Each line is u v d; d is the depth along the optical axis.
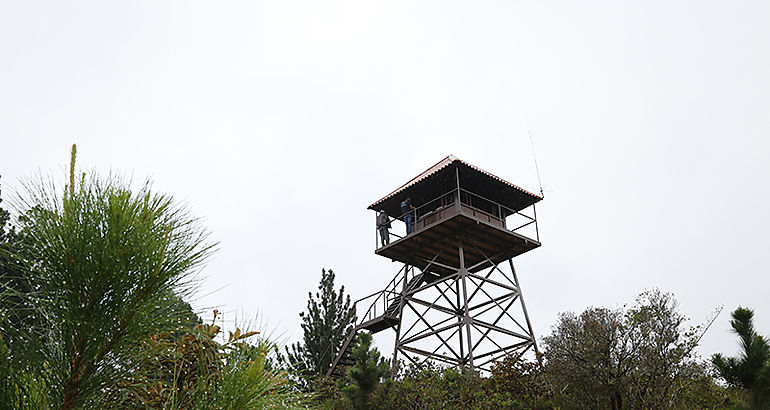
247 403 3.22
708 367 15.66
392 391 19.02
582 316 17.55
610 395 16.30
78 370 2.88
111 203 2.98
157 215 3.08
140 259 2.96
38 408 2.85
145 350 3.15
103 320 2.88
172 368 3.92
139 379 3.18
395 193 27.50
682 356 15.79
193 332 3.44
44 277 2.86
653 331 16.19
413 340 25.55
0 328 2.81
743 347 7.97
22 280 2.86
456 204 25.28
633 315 16.47
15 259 2.84
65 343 2.88
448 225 25.20
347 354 28.33
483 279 25.95
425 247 26.86
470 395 19.55
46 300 2.86
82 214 2.94
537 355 20.41
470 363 22.30
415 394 19.44
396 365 21.33
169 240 3.08
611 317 17.06
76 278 2.87
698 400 15.27
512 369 20.44
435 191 27.53
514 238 26.23
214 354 3.68
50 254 2.86
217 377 3.32
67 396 2.87
